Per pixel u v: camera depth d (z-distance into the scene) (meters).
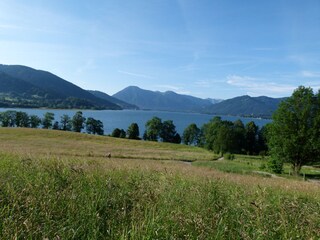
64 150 59.72
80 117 171.88
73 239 3.81
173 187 6.60
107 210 4.84
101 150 69.25
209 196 5.93
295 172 50.53
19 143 70.25
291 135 48.97
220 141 90.19
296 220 5.04
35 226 3.78
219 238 4.05
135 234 3.78
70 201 4.82
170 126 157.00
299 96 50.03
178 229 4.23
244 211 5.09
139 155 63.91
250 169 52.06
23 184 5.41
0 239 3.38
